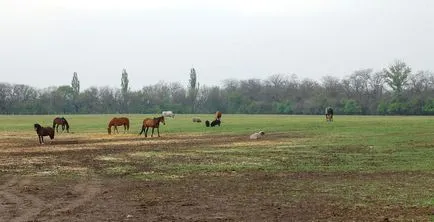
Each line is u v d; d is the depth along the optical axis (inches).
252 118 3961.6
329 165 1018.7
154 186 765.3
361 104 5506.9
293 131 2129.7
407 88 5713.6
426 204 601.0
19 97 6476.4
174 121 3351.4
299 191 710.5
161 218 537.0
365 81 6067.9
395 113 5172.2
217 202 628.4
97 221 522.3
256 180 825.5
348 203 615.5
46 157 1190.9
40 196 676.7
